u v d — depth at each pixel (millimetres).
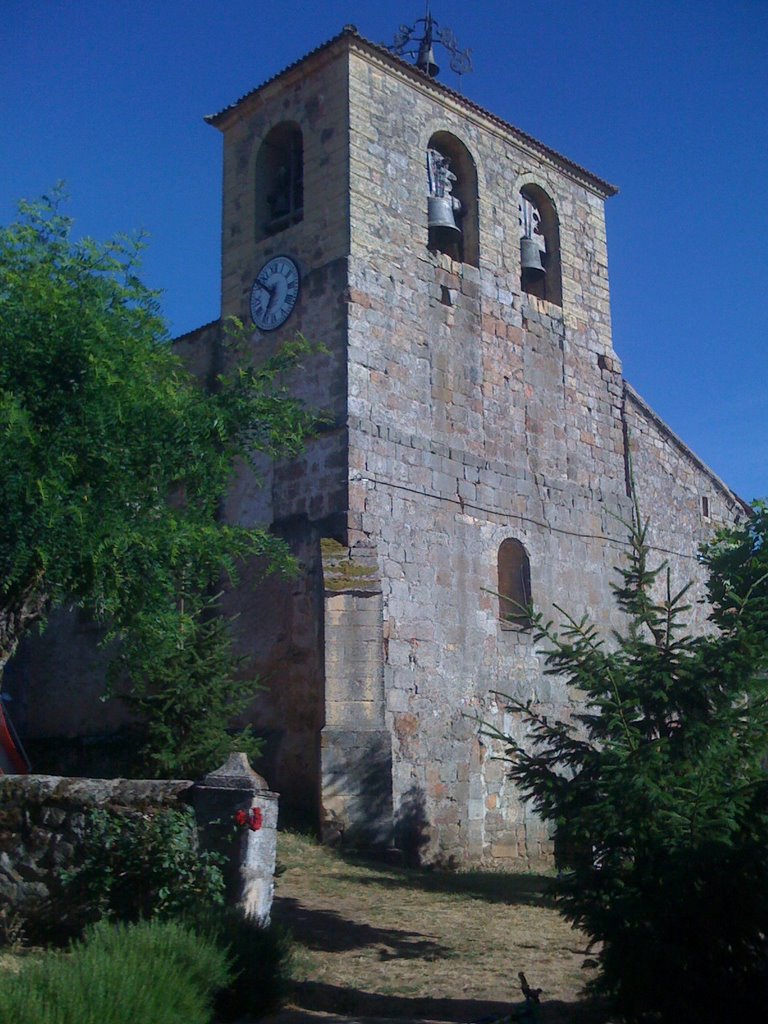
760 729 9570
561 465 23906
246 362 16578
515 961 11797
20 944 10398
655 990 8594
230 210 23484
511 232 24234
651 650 10094
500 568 22656
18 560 11391
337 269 20828
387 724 19266
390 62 22312
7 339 12188
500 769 20969
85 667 23281
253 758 17219
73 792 11102
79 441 12039
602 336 25781
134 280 13516
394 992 10430
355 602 18984
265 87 22922
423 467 21000
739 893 8531
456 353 22234
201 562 13344
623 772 9211
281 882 15359
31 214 13367
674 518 26531
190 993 8008
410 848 19062
